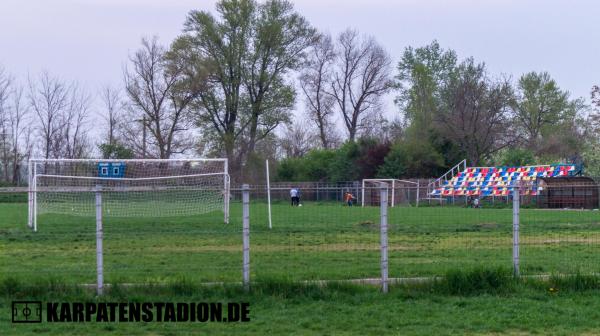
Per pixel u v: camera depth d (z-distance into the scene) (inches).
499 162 2699.3
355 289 518.9
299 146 3580.2
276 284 513.0
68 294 502.6
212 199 1285.7
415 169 2596.0
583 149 2790.4
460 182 2369.6
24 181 2486.5
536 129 3373.5
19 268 617.6
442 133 2645.2
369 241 810.2
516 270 549.3
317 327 437.1
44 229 975.0
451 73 3255.4
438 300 501.4
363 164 2672.2
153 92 2568.9
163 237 836.6
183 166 1492.4
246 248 515.8
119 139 2598.4
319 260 659.4
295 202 1755.7
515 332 430.6
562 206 1475.1
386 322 447.5
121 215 1193.4
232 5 2534.5
